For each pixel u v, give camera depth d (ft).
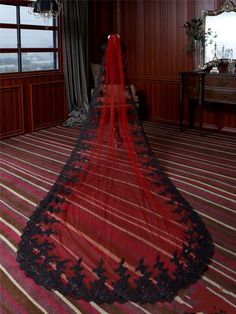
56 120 19.58
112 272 7.15
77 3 19.08
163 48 19.47
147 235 8.46
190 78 17.12
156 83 20.21
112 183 11.23
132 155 11.03
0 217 9.39
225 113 18.03
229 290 6.72
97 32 21.08
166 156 14.35
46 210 9.48
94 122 11.10
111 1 20.98
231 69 16.98
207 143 16.16
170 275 7.03
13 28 16.69
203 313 6.19
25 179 11.98
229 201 10.34
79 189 10.84
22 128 17.72
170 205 9.77
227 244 8.18
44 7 14.73
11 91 16.90
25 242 8.13
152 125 19.65
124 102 10.57
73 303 6.46
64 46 19.03
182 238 8.30
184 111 19.48
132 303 6.41
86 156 11.56
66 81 19.45
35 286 6.87
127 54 21.03
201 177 12.15
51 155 14.56
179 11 18.43
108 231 8.64
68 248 7.95
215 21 17.25
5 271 7.27
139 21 20.10
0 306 6.40
